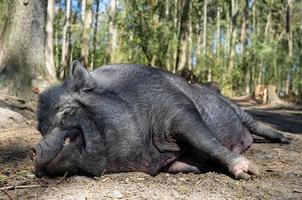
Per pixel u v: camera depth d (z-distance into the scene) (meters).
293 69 17.47
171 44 10.35
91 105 1.72
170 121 1.83
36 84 4.01
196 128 1.80
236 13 14.42
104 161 1.75
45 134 1.73
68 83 1.75
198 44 14.85
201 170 1.92
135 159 1.81
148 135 1.83
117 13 10.43
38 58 4.11
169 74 2.08
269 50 14.01
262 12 19.97
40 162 1.64
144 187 1.64
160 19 11.99
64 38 12.39
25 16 4.05
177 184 1.70
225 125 2.22
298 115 5.77
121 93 1.82
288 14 16.41
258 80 15.34
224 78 12.09
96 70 1.92
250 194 1.59
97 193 1.56
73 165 1.71
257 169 1.82
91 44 12.02
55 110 1.71
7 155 2.19
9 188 1.62
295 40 19.28
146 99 1.85
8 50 4.04
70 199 1.50
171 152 1.87
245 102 9.02
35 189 1.62
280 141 2.77
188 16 10.72
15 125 3.12
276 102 8.67
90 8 6.76
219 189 1.64
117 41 10.67
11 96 3.83
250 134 2.54
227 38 16.14
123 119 1.77
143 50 10.14
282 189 1.66
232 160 1.80
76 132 1.71
